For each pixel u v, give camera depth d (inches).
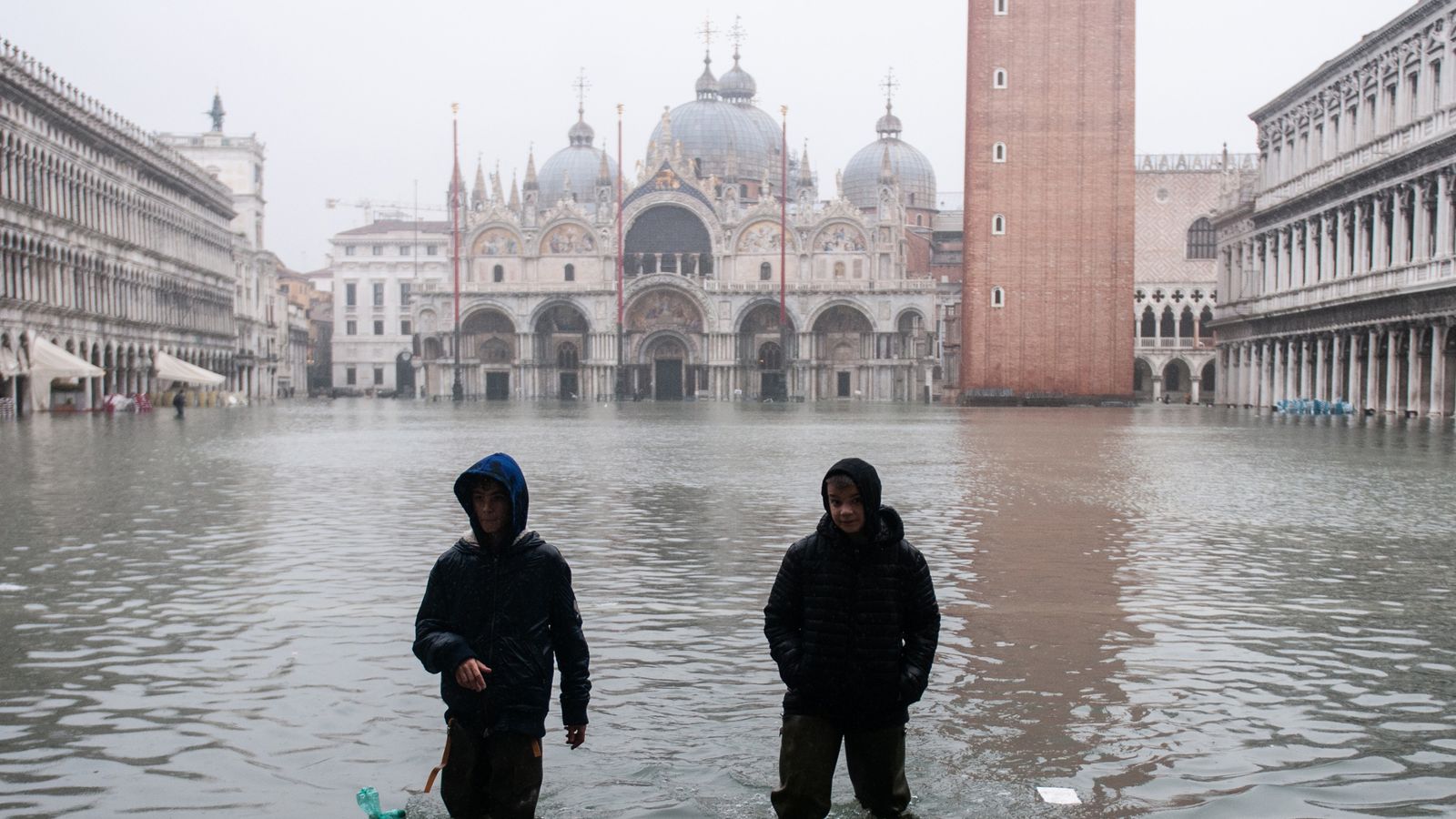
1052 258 4008.4
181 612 573.9
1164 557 729.6
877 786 324.2
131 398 3988.7
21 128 3191.4
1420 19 2792.8
